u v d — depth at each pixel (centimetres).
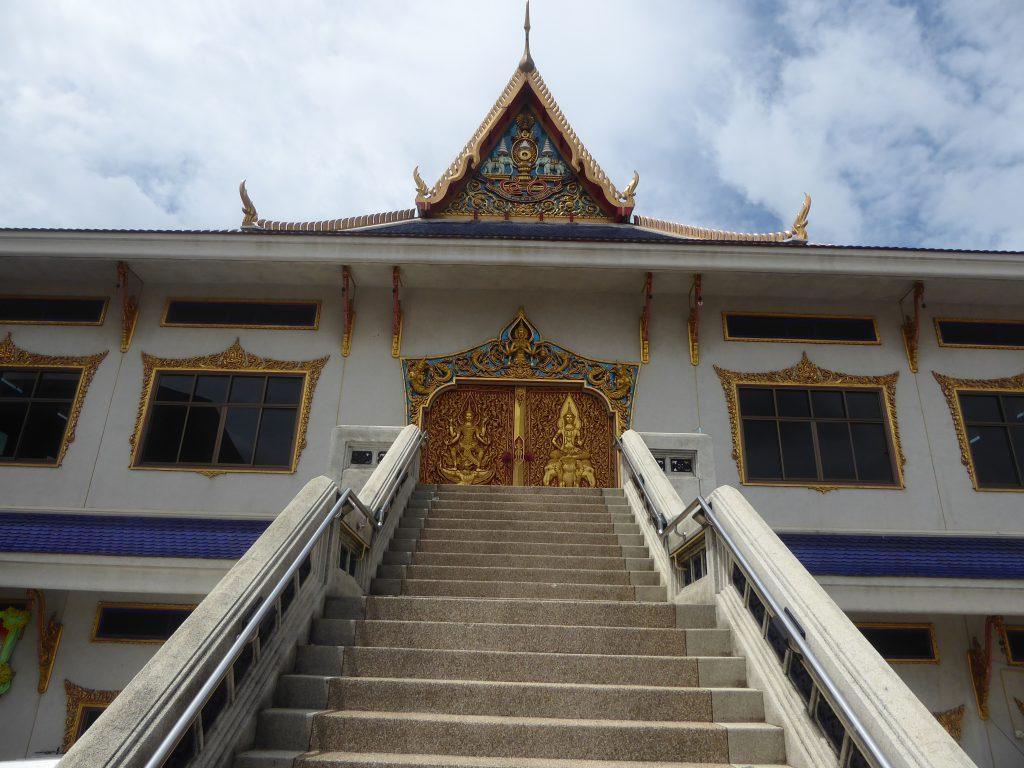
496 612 598
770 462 1220
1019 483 1197
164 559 906
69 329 1272
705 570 622
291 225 1549
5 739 995
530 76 1658
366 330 1302
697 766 392
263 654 445
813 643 393
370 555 692
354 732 409
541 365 1298
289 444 1222
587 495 1033
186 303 1305
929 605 893
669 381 1277
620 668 496
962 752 285
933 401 1242
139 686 317
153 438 1212
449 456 1257
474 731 411
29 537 947
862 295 1298
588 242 1209
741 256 1204
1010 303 1296
